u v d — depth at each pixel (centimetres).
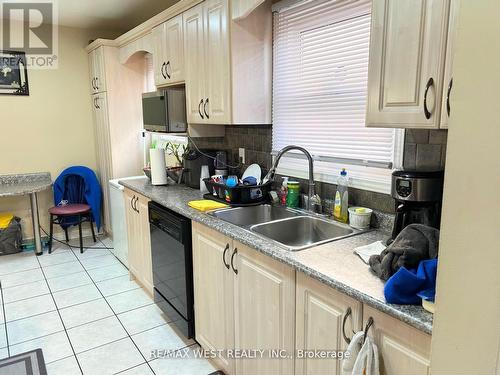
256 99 249
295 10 232
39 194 431
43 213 437
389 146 188
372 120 144
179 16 280
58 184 416
